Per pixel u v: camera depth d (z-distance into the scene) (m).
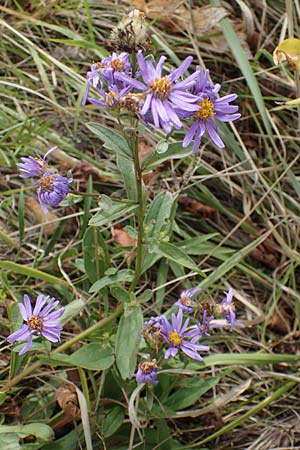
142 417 0.61
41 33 0.85
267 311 0.73
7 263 0.62
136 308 0.58
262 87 0.84
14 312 0.60
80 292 0.68
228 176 0.78
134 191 0.56
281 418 0.68
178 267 0.70
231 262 0.71
